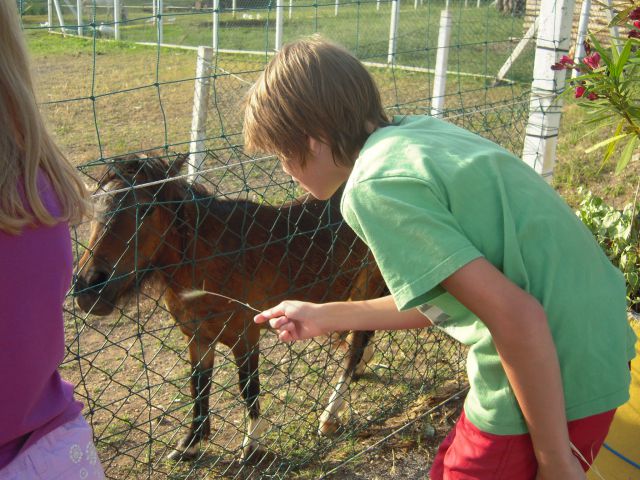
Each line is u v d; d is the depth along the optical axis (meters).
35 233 1.31
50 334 1.37
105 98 10.77
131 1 16.62
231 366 4.11
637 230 3.81
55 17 16.89
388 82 10.46
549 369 1.49
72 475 1.52
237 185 4.96
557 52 3.77
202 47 4.74
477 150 1.64
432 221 1.49
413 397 3.75
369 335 3.77
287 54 1.68
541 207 1.65
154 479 3.21
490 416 1.77
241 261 3.22
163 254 2.99
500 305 1.47
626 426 2.85
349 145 1.68
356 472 3.26
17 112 1.29
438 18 15.23
